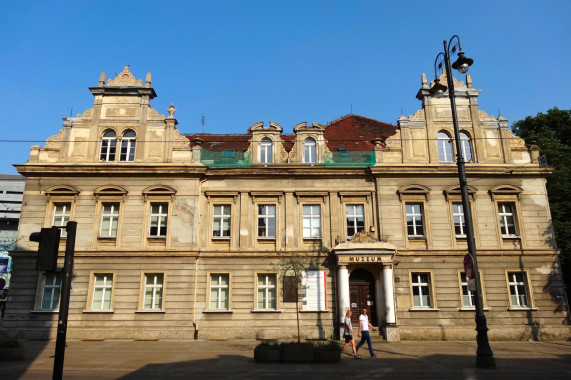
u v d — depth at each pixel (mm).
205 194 26422
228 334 24172
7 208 57469
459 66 16672
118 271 24906
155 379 12914
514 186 26422
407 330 24125
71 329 23953
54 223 25828
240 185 26688
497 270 25328
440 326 24312
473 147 27422
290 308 24672
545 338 24266
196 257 25203
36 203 25797
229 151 27891
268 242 25844
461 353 18688
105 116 27547
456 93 28297
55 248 8133
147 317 24266
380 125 34562
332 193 26547
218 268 25312
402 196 26281
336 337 24031
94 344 21844
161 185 26188
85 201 25953
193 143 29156
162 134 27297
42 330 23922
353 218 26422
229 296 24875
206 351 19203
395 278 25047
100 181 26297
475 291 15203
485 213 26203
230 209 26531
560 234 28141
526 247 25688
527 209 26328
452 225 25875
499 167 26594
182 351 19203
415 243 25719
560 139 35938
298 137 27797
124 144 27375
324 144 27703
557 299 24922
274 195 26500
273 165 26781
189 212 25859
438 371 14227
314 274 25125
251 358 17047
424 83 28359
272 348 16125
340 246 24312
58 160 26625
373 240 24781
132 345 21453
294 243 25719
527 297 25156
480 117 27969
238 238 25844
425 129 27688
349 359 16875
